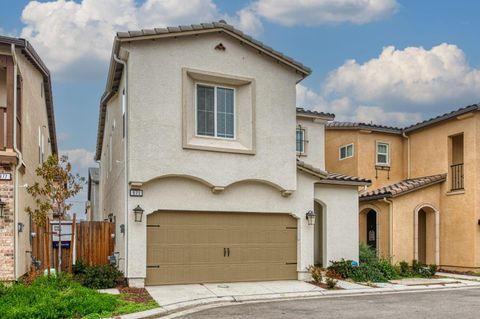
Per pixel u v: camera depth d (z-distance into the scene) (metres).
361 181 19.25
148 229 14.62
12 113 13.50
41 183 19.47
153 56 14.63
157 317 10.81
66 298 10.93
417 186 21.34
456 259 21.12
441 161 22.33
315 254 19.38
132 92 14.33
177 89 14.86
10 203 13.23
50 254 14.31
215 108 15.72
